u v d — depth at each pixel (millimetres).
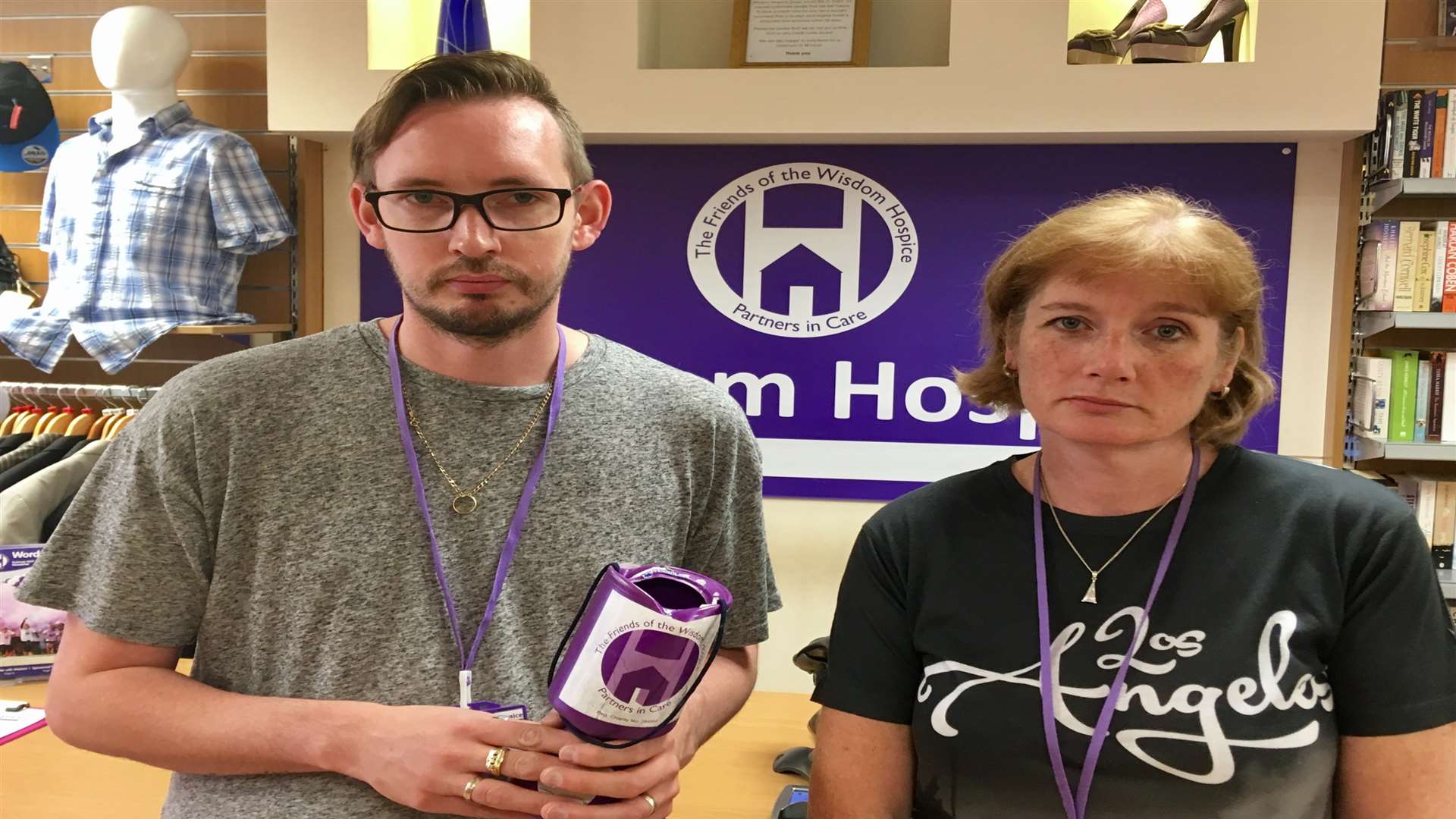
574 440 1097
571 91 2113
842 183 2309
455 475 1060
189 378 1053
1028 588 1052
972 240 2285
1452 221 2057
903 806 1119
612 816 898
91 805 1476
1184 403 975
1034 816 1015
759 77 2072
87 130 2514
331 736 943
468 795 895
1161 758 968
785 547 2420
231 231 2227
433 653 1021
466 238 968
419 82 1000
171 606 1014
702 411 1183
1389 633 961
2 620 1901
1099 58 2088
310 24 2141
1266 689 956
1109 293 967
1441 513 2135
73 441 2170
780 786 1605
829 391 2361
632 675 859
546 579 1056
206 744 958
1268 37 1935
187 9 2469
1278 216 2193
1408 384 2115
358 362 1089
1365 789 979
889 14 2330
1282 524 1011
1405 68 2221
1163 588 1011
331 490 1024
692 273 2369
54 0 2504
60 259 2293
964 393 1210
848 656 1140
